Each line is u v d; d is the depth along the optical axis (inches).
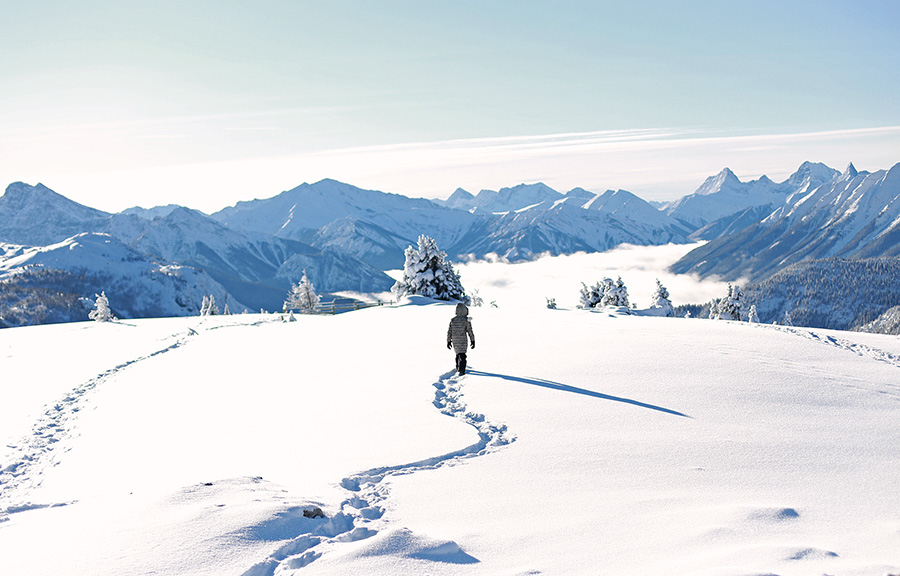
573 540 234.7
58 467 442.3
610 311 1348.4
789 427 416.2
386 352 794.8
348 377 652.1
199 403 594.2
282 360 807.7
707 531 237.3
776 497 284.8
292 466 366.3
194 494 270.8
